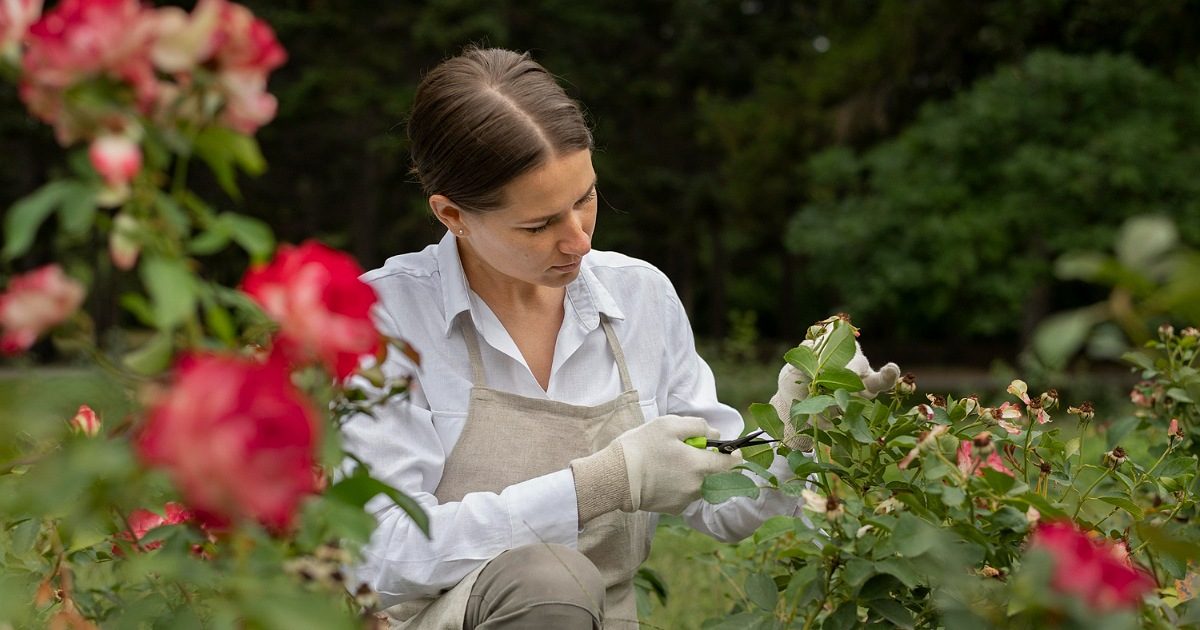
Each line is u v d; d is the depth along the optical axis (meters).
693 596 2.96
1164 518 1.91
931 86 18.33
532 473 1.94
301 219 20.66
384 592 1.83
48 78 0.96
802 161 19.50
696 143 22.80
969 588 1.54
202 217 1.04
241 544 1.07
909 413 1.75
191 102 1.01
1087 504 2.05
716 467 1.83
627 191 21.77
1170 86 14.85
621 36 21.62
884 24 18.59
